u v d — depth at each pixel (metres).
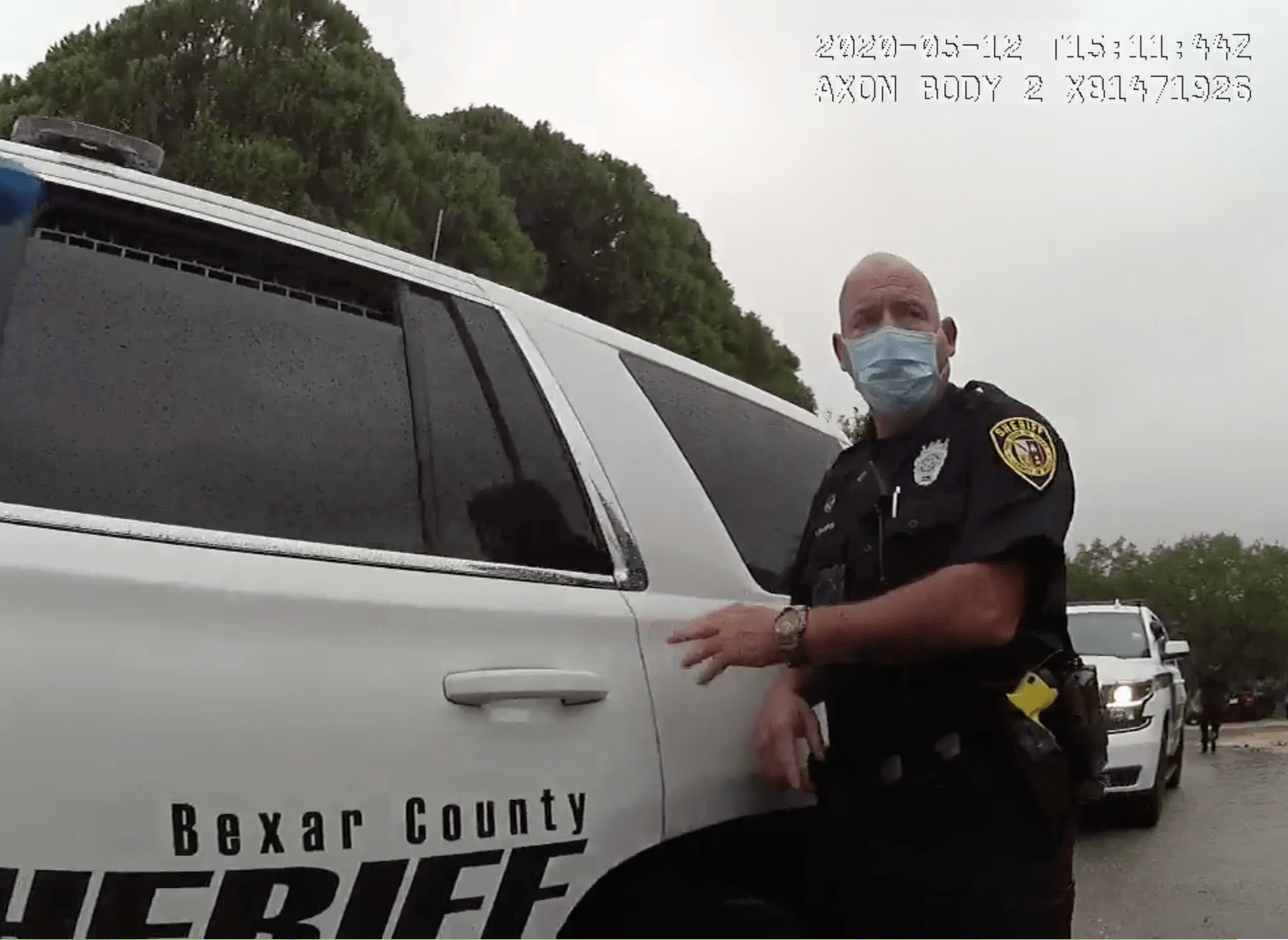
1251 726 33.50
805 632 1.83
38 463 1.39
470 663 1.59
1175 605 63.25
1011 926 1.89
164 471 1.48
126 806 1.27
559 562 1.83
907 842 1.94
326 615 1.48
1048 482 1.87
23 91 12.81
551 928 1.62
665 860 1.84
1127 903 5.65
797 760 2.00
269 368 1.64
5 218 1.50
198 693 1.34
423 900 1.48
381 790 1.45
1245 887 6.00
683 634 1.88
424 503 1.71
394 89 14.52
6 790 1.21
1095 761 2.04
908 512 1.97
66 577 1.32
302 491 1.58
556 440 1.93
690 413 2.31
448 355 1.88
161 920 1.28
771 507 2.41
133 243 1.62
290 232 1.78
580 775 1.68
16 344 1.45
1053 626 1.97
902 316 2.06
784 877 2.11
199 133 12.25
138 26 12.94
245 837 1.34
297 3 13.68
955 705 1.92
